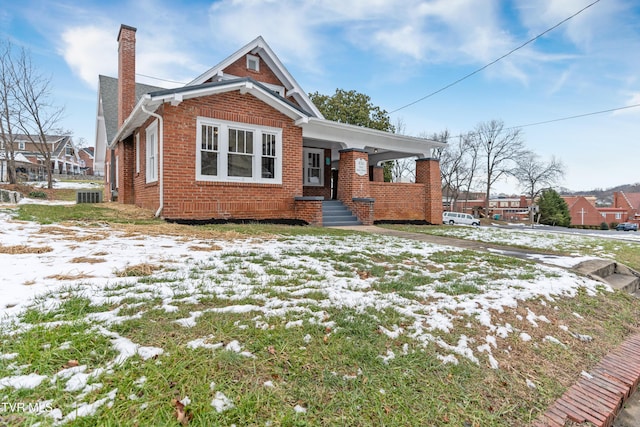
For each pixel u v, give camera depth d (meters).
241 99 9.34
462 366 2.32
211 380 1.76
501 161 46.47
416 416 1.81
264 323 2.43
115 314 2.36
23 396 1.51
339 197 12.98
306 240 6.40
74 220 7.26
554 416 2.11
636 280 6.36
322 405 1.74
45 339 1.95
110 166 16.97
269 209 9.96
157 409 1.52
